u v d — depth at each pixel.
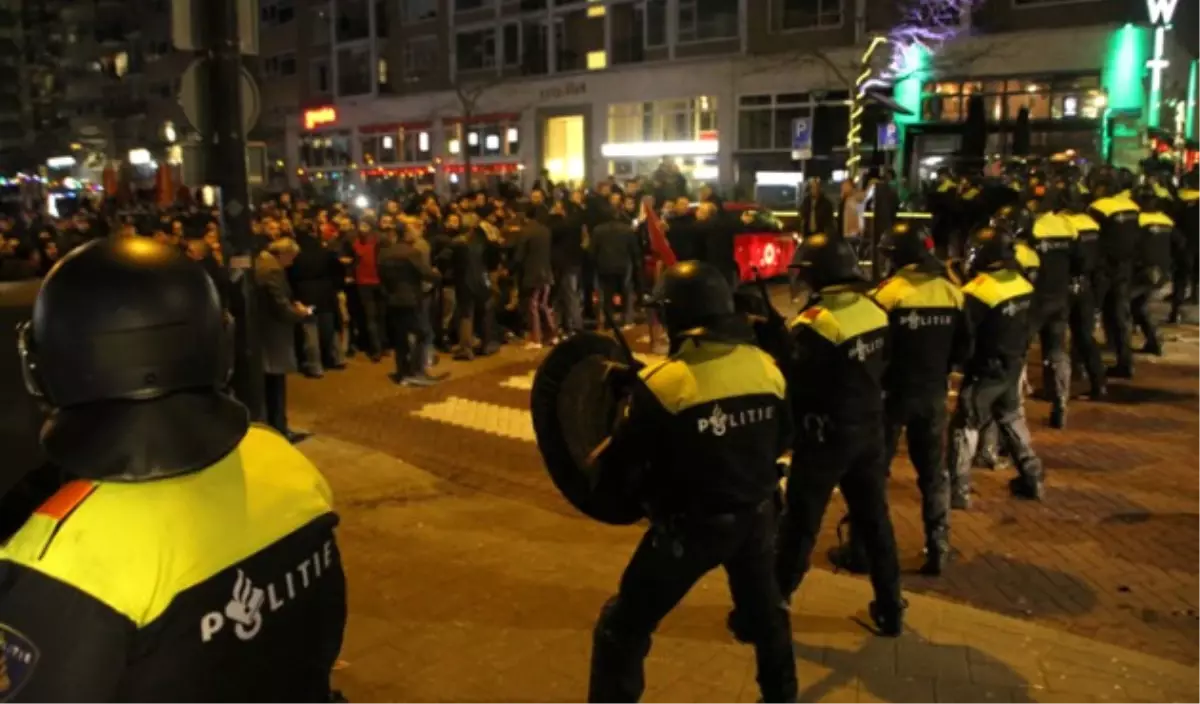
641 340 14.50
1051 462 8.26
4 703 1.45
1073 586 5.85
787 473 4.59
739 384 3.42
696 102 38.91
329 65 54.00
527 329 15.32
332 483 7.83
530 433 9.71
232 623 1.59
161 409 1.58
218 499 1.63
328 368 13.27
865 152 25.72
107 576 1.49
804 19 35.66
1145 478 7.81
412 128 49.44
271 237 12.71
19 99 78.50
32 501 1.88
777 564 4.68
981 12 31.16
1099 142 27.88
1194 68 37.31
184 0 6.89
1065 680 4.47
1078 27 29.30
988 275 6.59
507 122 45.28
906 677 4.50
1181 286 14.80
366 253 13.67
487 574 5.86
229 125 7.02
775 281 12.98
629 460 3.40
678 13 39.09
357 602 5.44
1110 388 10.80
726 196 33.47
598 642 3.60
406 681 4.54
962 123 24.61
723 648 4.81
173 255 1.70
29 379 1.66
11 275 13.77
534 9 43.88
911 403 5.52
